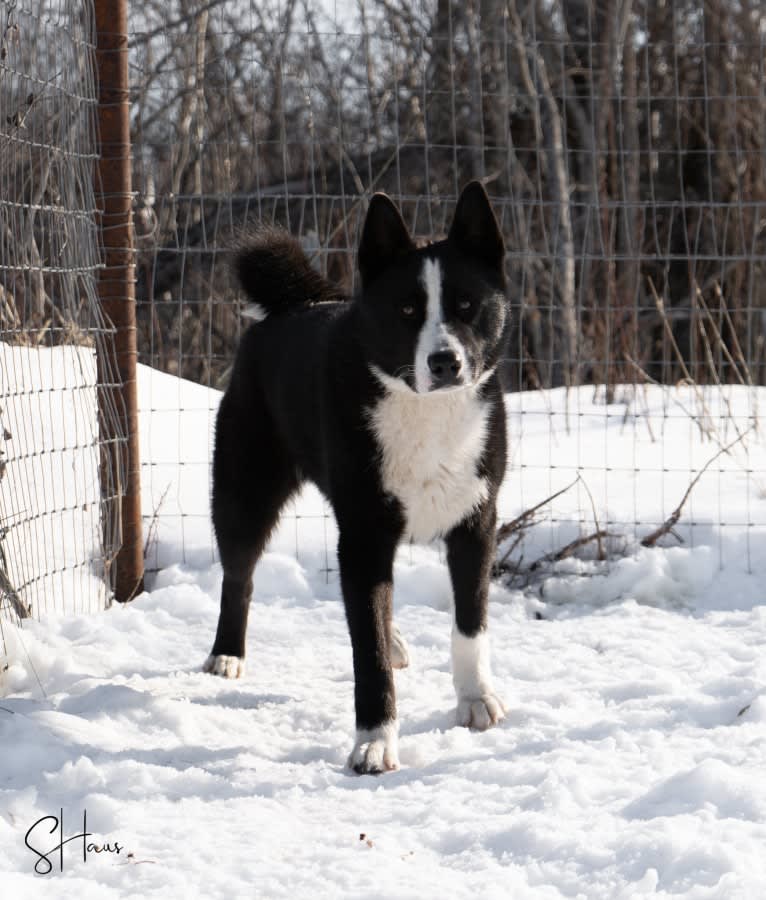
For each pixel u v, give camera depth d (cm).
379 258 394
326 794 324
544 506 601
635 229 1127
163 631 509
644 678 424
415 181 1297
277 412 454
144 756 353
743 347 1134
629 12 1251
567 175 1227
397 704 413
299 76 1061
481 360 390
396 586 557
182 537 593
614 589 539
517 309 1108
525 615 524
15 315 542
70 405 613
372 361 391
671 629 489
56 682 434
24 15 479
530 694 411
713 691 400
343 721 393
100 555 556
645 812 293
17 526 515
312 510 630
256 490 464
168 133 1059
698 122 1389
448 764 346
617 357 816
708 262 1253
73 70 514
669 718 373
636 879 258
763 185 1140
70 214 514
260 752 365
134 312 563
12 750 340
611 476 637
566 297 965
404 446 389
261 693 427
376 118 1121
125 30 551
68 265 520
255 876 269
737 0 1364
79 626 496
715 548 557
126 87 553
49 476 580
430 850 285
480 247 402
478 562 402
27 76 479
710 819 280
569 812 296
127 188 555
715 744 344
